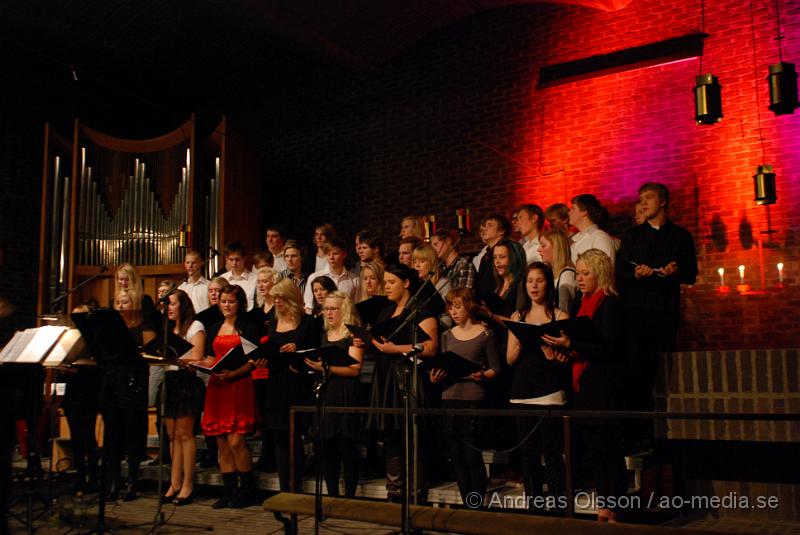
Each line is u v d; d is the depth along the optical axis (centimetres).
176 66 954
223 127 871
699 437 435
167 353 470
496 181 815
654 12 745
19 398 423
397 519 352
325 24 833
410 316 371
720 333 675
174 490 529
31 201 950
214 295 558
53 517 477
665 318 475
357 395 466
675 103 725
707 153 704
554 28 800
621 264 494
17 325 922
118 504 524
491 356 436
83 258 888
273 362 463
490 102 831
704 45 716
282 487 482
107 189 904
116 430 539
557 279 452
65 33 862
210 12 841
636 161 737
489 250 545
